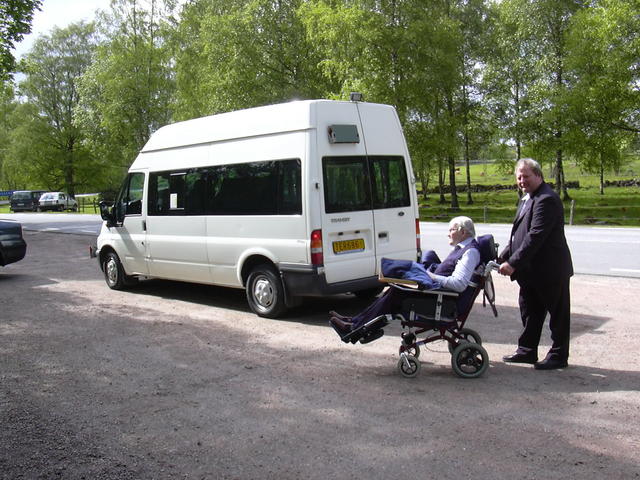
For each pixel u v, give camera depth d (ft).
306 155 22.91
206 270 27.66
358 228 24.07
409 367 17.04
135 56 126.93
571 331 21.27
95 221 97.45
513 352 19.16
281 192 23.82
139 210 31.12
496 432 13.12
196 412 14.97
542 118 98.53
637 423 13.41
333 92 91.30
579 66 88.89
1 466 12.18
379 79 85.51
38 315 27.30
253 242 25.09
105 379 17.84
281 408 15.03
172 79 130.52
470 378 16.89
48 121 179.93
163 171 29.68
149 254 30.71
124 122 129.49
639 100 84.58
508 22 110.93
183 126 29.04
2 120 189.26
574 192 160.04
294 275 23.59
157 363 19.34
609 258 38.29
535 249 16.52
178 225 28.81
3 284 36.70
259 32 90.99
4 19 67.21
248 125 25.45
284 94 89.86
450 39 88.38
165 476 11.60
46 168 184.75
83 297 31.58
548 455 11.95
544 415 13.99
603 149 89.61
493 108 118.83
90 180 190.60
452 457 11.97
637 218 75.00
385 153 25.44
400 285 17.21
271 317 25.05
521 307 18.06
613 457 11.80
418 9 85.71
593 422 13.51
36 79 175.63
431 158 99.55
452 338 17.38
